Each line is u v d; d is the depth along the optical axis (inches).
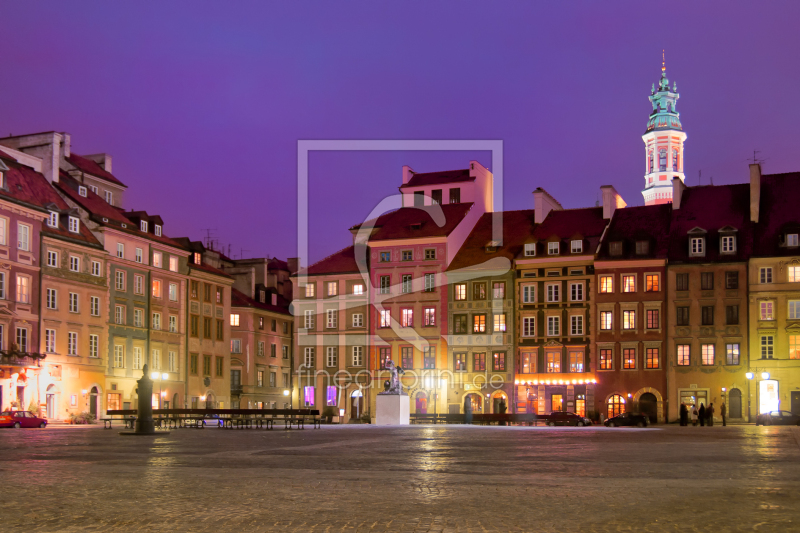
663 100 6973.4
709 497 543.2
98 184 3211.1
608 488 593.9
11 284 2465.6
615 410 3031.5
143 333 3006.9
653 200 6899.6
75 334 2694.4
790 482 633.0
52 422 2571.4
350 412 3398.1
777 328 2849.4
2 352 2380.7
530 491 577.0
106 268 2847.0
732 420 2881.4
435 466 792.9
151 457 905.5
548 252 3176.7
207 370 3356.3
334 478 665.0
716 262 2940.5
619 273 3061.0
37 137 2859.3
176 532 424.2
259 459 879.7
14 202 2481.5
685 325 2970.0
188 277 3270.2
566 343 3115.2
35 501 525.3
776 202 3026.6
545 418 2434.8
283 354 3882.9
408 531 425.4
